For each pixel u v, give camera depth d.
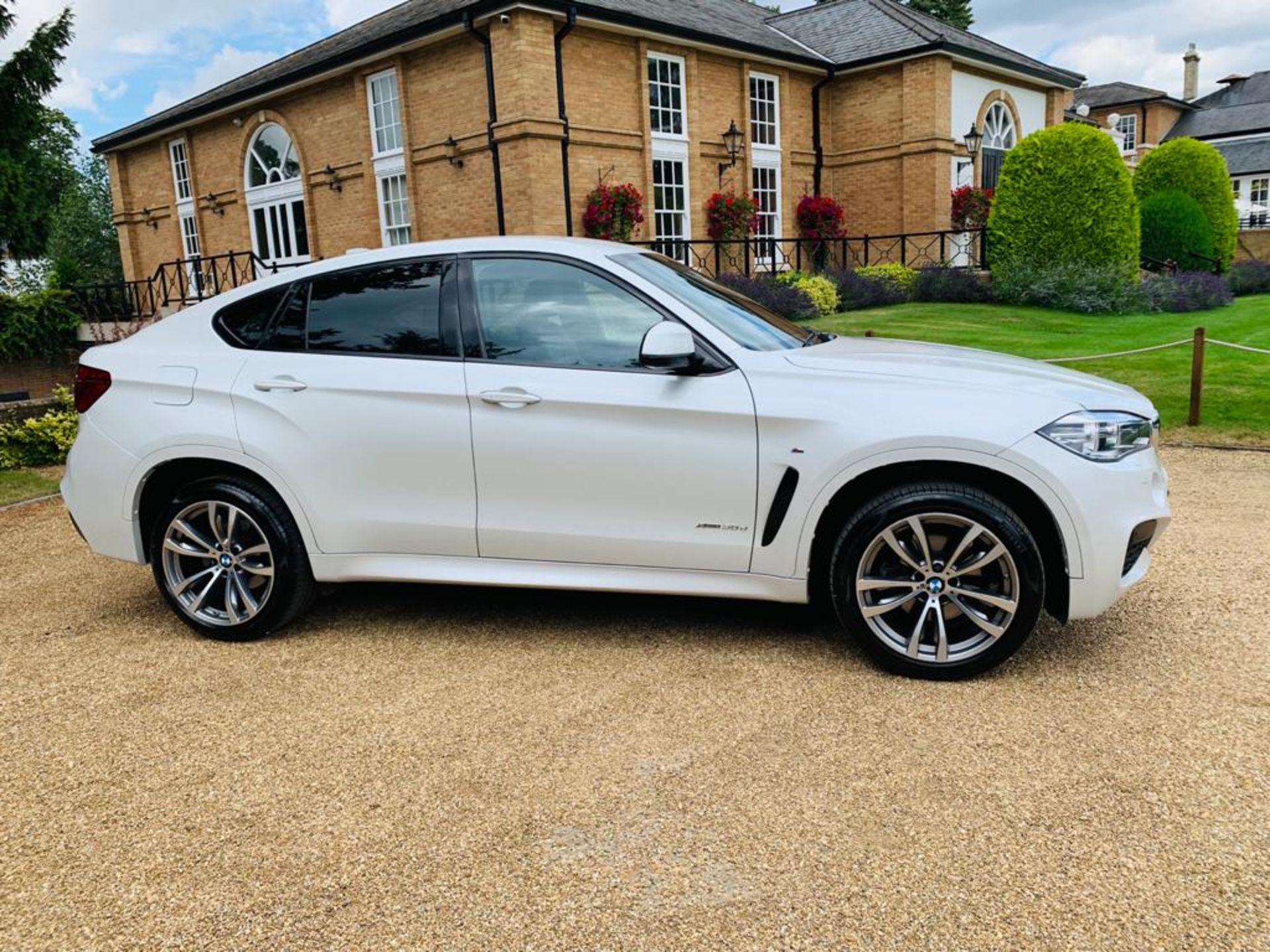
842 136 20.78
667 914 2.19
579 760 2.89
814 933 2.11
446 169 16.39
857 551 3.32
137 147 23.33
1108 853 2.34
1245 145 42.50
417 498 3.70
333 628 4.08
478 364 3.63
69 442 8.81
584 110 15.74
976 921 2.12
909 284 17.25
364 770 2.88
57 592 4.80
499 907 2.24
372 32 18.22
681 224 17.91
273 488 3.84
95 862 2.46
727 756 2.88
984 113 21.17
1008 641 3.24
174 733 3.17
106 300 20.92
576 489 3.54
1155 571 4.46
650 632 3.89
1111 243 16.25
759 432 3.36
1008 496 3.31
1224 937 2.04
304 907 2.26
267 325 3.91
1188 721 2.98
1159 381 9.55
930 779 2.71
